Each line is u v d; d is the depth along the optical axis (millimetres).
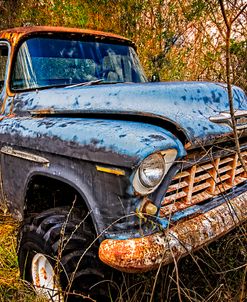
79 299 2074
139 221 1934
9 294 2455
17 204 2793
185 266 2590
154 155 1898
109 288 2125
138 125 2152
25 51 3045
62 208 2352
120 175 1886
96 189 2020
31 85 2982
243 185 2633
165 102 2395
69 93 2664
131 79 3629
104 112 2373
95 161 1976
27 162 2516
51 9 7102
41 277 2385
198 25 5703
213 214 2221
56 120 2469
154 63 6551
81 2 6781
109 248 1900
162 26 6562
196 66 5965
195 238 2068
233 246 2678
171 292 2324
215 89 2654
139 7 6734
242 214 2357
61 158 2205
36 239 2232
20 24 7617
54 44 3195
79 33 3389
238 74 3553
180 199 2213
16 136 2555
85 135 2094
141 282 2230
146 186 1894
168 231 1968
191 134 2080
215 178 2355
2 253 2834
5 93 3047
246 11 3574
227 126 2316
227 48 1822
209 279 2512
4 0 7914
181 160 2043
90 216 2232
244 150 2613
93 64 3359
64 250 2088
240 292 2188
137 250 1866
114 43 3645
